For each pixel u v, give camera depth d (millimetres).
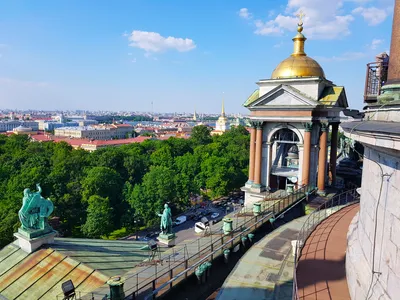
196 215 95188
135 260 26062
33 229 25828
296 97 42031
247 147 138500
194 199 109562
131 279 21266
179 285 21062
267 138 45938
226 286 19094
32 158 97250
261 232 33000
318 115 42781
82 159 99438
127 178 101000
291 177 45000
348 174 54438
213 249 25719
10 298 20938
